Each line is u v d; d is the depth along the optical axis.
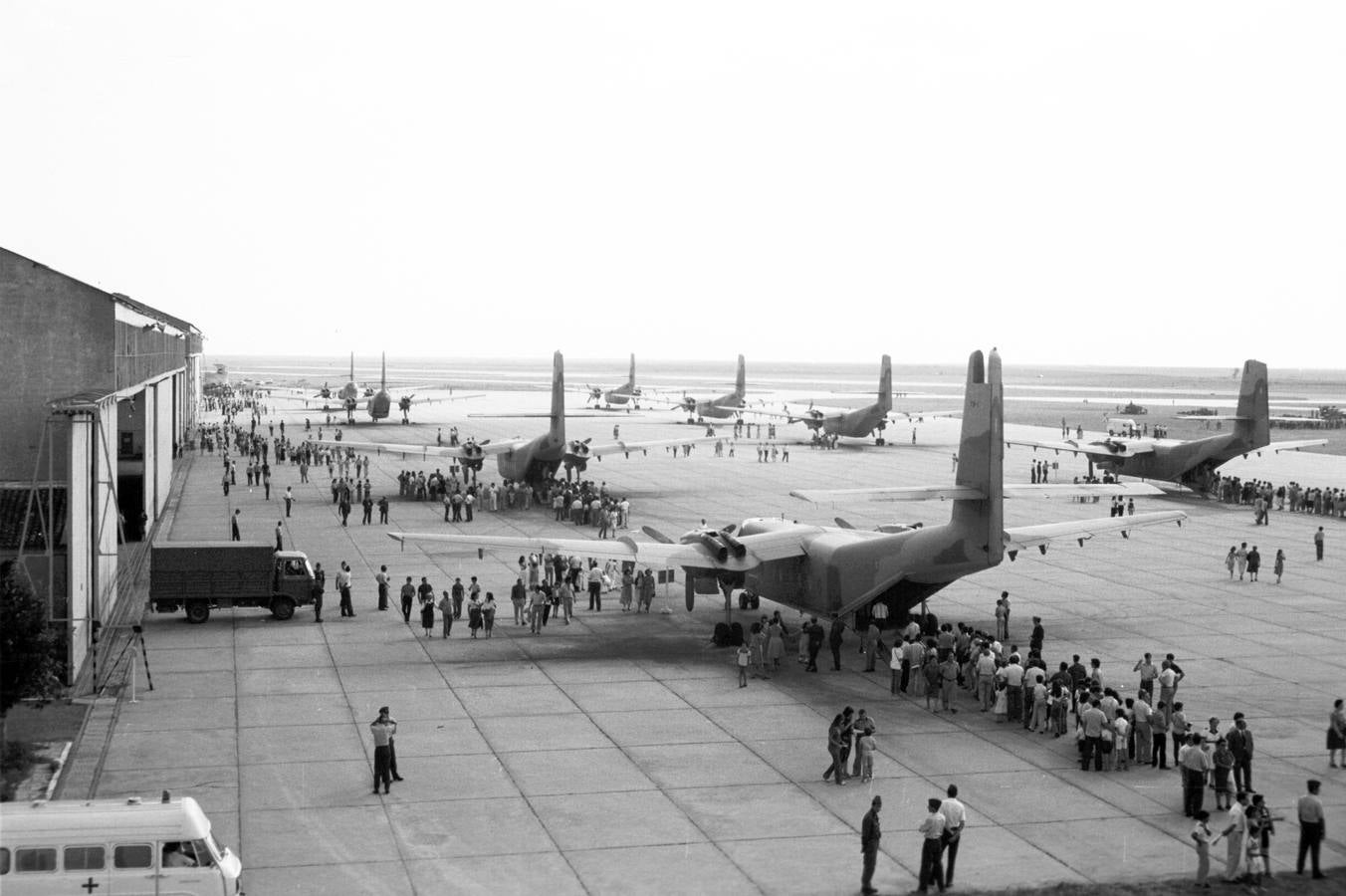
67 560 37.06
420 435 142.75
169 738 32.38
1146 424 171.25
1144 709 31.36
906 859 24.89
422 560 60.94
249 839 25.52
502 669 40.31
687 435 147.12
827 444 136.62
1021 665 36.94
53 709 34.91
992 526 38.12
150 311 66.19
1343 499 81.38
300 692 37.12
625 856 24.91
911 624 39.50
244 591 46.91
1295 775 30.34
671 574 51.16
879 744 32.81
